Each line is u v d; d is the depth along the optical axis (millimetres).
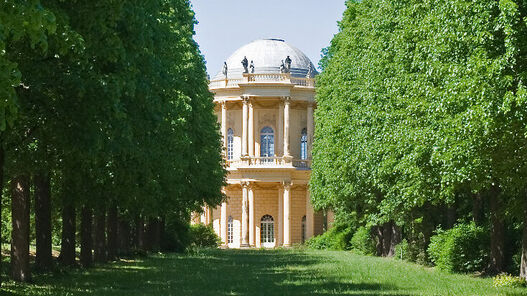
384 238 65438
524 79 22000
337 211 77688
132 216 55406
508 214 33031
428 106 28422
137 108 27891
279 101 118062
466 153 24328
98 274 36656
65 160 29453
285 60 120250
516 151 24109
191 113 51500
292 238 118312
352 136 49500
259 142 119875
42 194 34406
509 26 21734
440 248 40625
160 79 30281
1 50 12992
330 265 49531
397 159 36188
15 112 12812
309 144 119250
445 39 25781
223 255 70875
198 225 102375
